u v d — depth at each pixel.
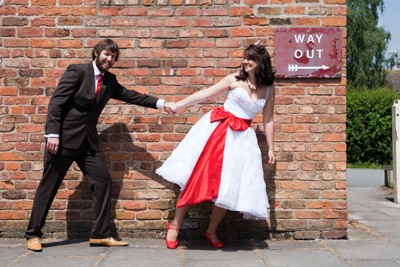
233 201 4.74
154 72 5.43
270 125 5.13
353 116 18.64
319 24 5.39
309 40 5.38
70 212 5.43
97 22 5.40
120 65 5.41
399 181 8.82
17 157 5.41
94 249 4.96
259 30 5.39
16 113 5.40
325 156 5.41
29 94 5.40
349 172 16.05
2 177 5.41
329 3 5.39
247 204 4.79
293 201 5.43
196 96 5.05
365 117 18.52
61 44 5.40
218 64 5.41
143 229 5.45
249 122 5.06
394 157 8.89
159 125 5.45
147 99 5.11
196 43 5.41
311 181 5.43
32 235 4.93
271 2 5.39
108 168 5.45
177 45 5.41
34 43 5.39
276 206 5.44
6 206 5.42
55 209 5.44
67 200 5.44
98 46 4.92
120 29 5.41
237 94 4.96
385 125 18.36
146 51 5.42
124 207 5.45
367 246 5.15
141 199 5.45
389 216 7.30
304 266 4.38
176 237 5.09
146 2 5.40
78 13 5.40
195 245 5.18
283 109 5.41
